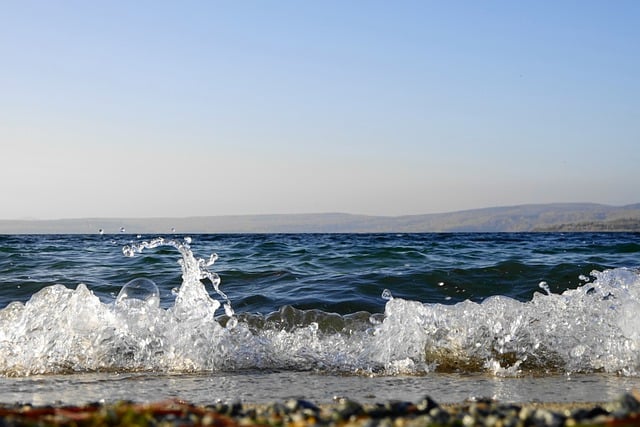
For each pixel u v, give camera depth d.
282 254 13.17
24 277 9.62
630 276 6.30
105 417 2.93
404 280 8.98
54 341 5.55
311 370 5.35
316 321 6.69
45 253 13.52
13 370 5.25
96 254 13.16
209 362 5.45
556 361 5.46
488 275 9.20
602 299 5.95
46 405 3.72
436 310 5.88
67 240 25.36
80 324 5.71
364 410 3.35
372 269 10.12
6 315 5.86
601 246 15.18
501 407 3.50
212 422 2.95
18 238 30.45
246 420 3.07
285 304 7.73
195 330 5.70
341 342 5.89
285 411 3.46
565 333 5.66
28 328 5.64
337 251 13.66
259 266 10.79
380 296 8.23
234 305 7.76
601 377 5.11
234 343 5.68
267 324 6.57
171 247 15.82
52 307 5.79
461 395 4.38
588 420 3.06
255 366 5.45
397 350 5.56
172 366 5.42
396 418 3.25
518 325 5.71
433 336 5.68
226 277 9.53
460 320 5.79
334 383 4.84
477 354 5.52
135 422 2.90
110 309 5.88
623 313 5.65
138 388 4.62
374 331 6.16
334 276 9.40
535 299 6.05
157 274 9.84
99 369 5.34
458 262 11.02
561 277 9.09
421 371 5.34
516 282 8.94
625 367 5.37
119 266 10.88
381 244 18.42
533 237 35.28
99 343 5.57
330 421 3.12
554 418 3.03
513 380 4.98
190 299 6.00
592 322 5.71
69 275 9.82
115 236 40.44
